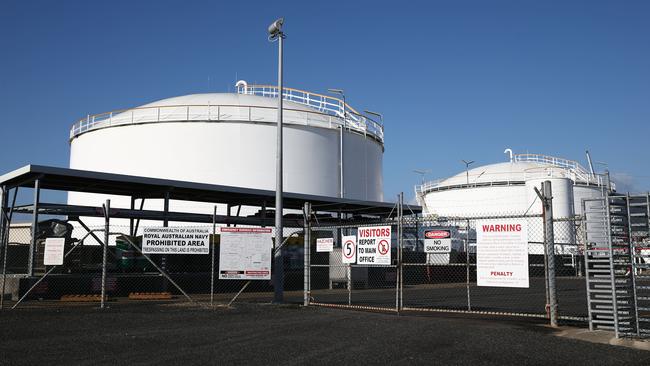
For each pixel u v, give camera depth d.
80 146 41.12
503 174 61.94
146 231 16.16
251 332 11.27
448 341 10.13
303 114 40.44
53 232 25.45
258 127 38.03
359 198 42.38
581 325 12.30
